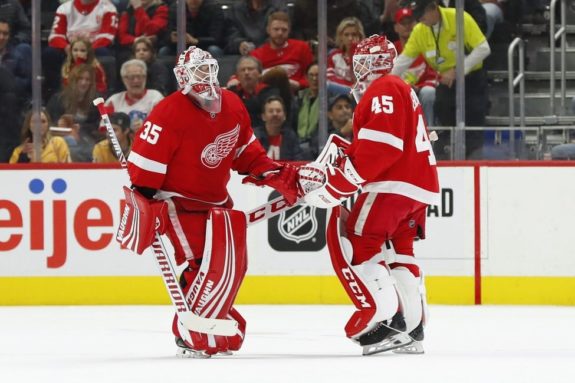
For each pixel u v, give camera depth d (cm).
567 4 2769
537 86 2708
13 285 2431
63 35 2586
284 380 1180
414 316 1548
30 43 2575
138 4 2605
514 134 2459
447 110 2553
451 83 2550
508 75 2627
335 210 1538
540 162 2378
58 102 2562
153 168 1455
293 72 2595
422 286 1565
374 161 1473
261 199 2409
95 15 2595
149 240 1448
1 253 2431
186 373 1261
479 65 2611
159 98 2598
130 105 2584
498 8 2639
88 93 2572
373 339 1527
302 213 2405
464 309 2288
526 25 2689
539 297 2381
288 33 2612
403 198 1516
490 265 2389
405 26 2572
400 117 1484
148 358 1497
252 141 1554
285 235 2411
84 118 2567
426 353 1549
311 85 2594
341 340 1784
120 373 1275
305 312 2248
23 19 2581
